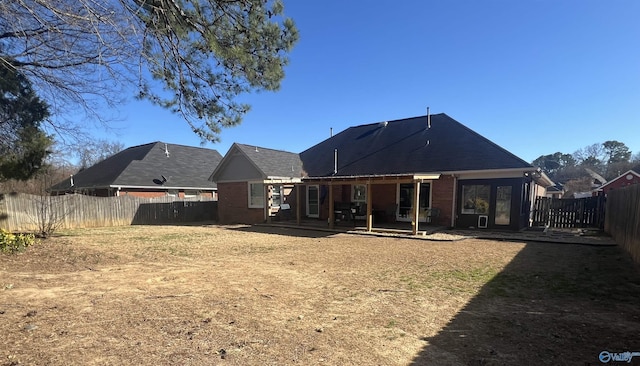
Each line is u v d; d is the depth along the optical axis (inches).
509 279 240.7
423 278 243.4
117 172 903.1
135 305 180.4
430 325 155.7
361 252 354.0
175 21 233.3
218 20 246.8
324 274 255.6
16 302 184.5
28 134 352.2
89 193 935.7
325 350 129.2
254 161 693.3
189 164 1093.1
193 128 296.5
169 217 794.2
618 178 1321.4
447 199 562.6
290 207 740.0
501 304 185.9
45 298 192.7
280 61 280.5
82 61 235.5
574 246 391.5
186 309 174.6
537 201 631.8
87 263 300.5
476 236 462.9
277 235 508.1
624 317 165.9
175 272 262.5
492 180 525.3
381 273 259.0
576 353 126.6
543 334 145.0
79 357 121.3
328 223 626.5
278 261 307.3
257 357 122.9
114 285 222.7
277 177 689.0
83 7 178.9
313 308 178.2
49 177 542.9
